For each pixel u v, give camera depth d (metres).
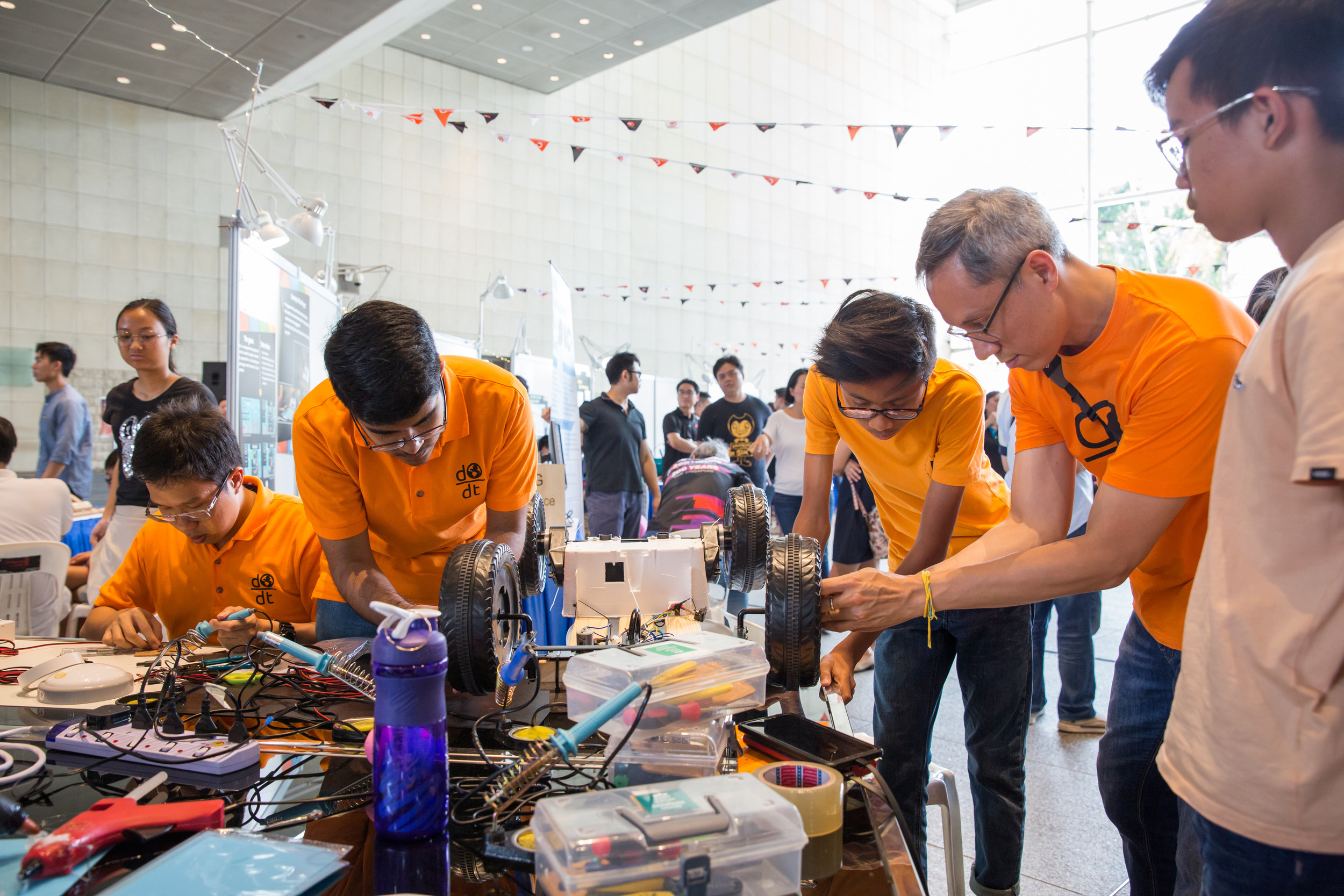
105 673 1.31
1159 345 1.15
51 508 3.09
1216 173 0.79
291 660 1.42
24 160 6.36
